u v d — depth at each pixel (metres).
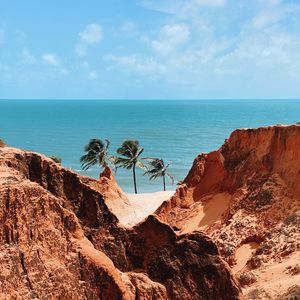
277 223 48.09
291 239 44.38
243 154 58.06
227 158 59.78
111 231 28.55
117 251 28.27
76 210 28.19
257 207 50.47
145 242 28.77
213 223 54.31
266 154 54.53
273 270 41.16
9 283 20.09
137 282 26.64
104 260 24.19
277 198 50.19
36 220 22.38
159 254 28.50
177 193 61.47
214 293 28.09
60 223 23.69
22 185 22.39
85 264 23.70
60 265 22.31
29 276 21.06
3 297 19.64
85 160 108.56
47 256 22.22
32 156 28.70
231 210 52.22
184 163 169.00
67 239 23.88
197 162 63.59
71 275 22.58
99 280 23.80
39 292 21.02
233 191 56.84
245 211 50.81
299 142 51.56
